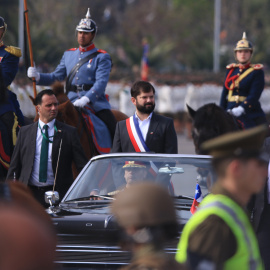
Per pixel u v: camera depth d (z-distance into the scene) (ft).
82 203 74.28
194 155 78.02
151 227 30.22
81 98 115.55
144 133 96.78
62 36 478.18
